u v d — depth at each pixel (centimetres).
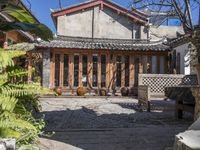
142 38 2178
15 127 397
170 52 1869
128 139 576
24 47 863
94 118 877
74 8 2188
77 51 1839
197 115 499
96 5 2223
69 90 1822
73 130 668
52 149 487
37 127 467
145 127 725
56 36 1947
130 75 1877
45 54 1802
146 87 1114
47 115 915
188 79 1391
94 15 2220
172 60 1853
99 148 505
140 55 1891
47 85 1792
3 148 330
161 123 799
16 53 411
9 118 373
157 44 2014
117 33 2234
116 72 1884
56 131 652
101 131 663
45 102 1343
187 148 349
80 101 1430
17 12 560
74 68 1856
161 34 2447
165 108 1096
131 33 2228
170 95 888
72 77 1836
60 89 1727
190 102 767
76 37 2025
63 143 532
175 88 844
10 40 1270
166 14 761
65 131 655
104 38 2119
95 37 2209
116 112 1031
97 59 1870
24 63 1269
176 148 392
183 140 375
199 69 486
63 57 1838
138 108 1148
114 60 1880
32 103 544
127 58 1895
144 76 1471
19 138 398
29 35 1400
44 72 1795
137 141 559
